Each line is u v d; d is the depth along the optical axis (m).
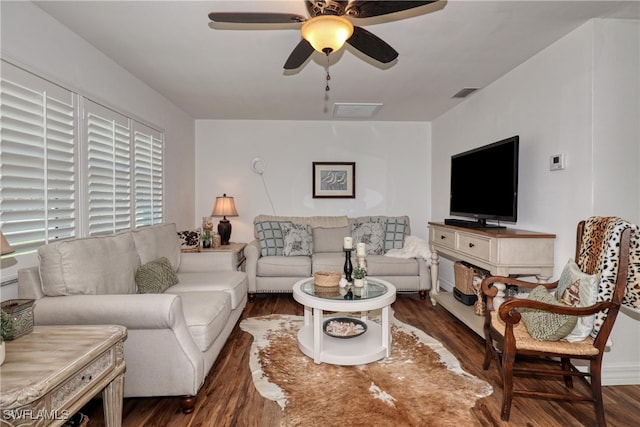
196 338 1.90
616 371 2.13
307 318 2.74
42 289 1.76
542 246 2.30
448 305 3.13
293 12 2.00
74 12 1.97
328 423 1.70
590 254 1.81
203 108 4.07
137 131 3.06
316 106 3.98
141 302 1.70
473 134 3.55
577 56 2.19
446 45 2.41
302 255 4.03
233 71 2.89
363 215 4.76
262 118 4.56
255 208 4.70
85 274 1.82
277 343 2.65
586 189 2.13
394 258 3.82
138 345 1.76
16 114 1.79
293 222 4.43
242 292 2.93
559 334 1.68
